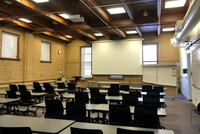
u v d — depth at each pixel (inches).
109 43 473.7
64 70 521.7
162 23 298.7
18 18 292.4
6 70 325.4
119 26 320.8
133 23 312.0
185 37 246.2
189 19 177.9
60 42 504.1
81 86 410.3
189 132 178.5
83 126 104.7
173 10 278.5
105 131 96.3
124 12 287.7
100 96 205.6
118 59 464.1
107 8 264.7
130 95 197.5
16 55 351.3
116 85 332.8
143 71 442.0
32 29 368.2
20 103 227.8
